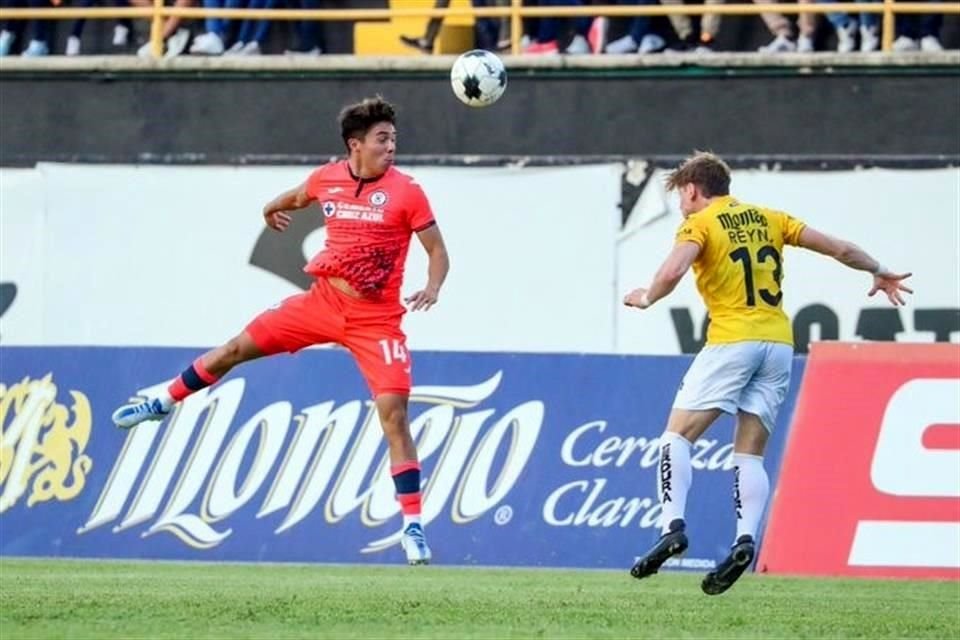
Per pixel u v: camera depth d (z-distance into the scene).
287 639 25.59
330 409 48.06
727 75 64.69
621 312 63.84
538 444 47.59
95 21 72.88
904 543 45.50
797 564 45.81
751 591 38.62
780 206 63.38
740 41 68.00
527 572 44.75
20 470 49.22
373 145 33.84
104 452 48.84
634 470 47.16
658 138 65.06
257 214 66.00
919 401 46.03
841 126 64.19
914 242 62.53
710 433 46.91
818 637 27.36
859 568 45.59
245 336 34.62
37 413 49.41
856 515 45.84
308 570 44.41
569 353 48.03
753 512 31.31
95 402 49.16
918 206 62.53
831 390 46.62
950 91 63.59
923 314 62.12
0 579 39.09
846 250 32.03
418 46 68.00
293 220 65.31
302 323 34.53
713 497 46.62
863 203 62.81
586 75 65.31
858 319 62.00
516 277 64.50
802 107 64.38
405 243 34.41
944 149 63.66
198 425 48.53
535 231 64.50
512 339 64.38
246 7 69.19
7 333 67.00
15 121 68.75
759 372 31.48
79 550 48.38
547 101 65.56
